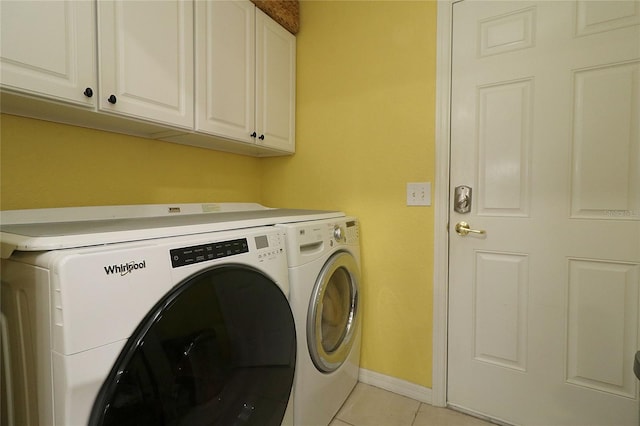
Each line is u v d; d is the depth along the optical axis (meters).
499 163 1.34
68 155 1.18
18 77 0.80
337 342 1.44
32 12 0.82
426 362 1.52
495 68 1.34
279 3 1.69
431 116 1.49
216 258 0.82
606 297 1.17
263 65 1.63
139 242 0.71
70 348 0.54
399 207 1.58
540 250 1.27
